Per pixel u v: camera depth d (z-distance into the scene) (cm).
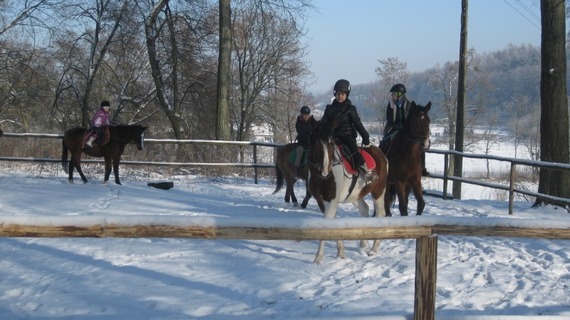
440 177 1441
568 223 422
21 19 2406
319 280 712
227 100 2102
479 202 1397
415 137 902
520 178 2611
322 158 727
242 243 899
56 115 3000
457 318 457
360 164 774
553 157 1295
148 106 3025
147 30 2441
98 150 1510
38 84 2811
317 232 407
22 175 1669
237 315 580
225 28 2081
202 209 1199
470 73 5416
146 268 752
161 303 616
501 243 939
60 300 627
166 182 1507
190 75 2712
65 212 1114
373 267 773
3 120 2897
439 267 792
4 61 2581
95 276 715
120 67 2892
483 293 673
